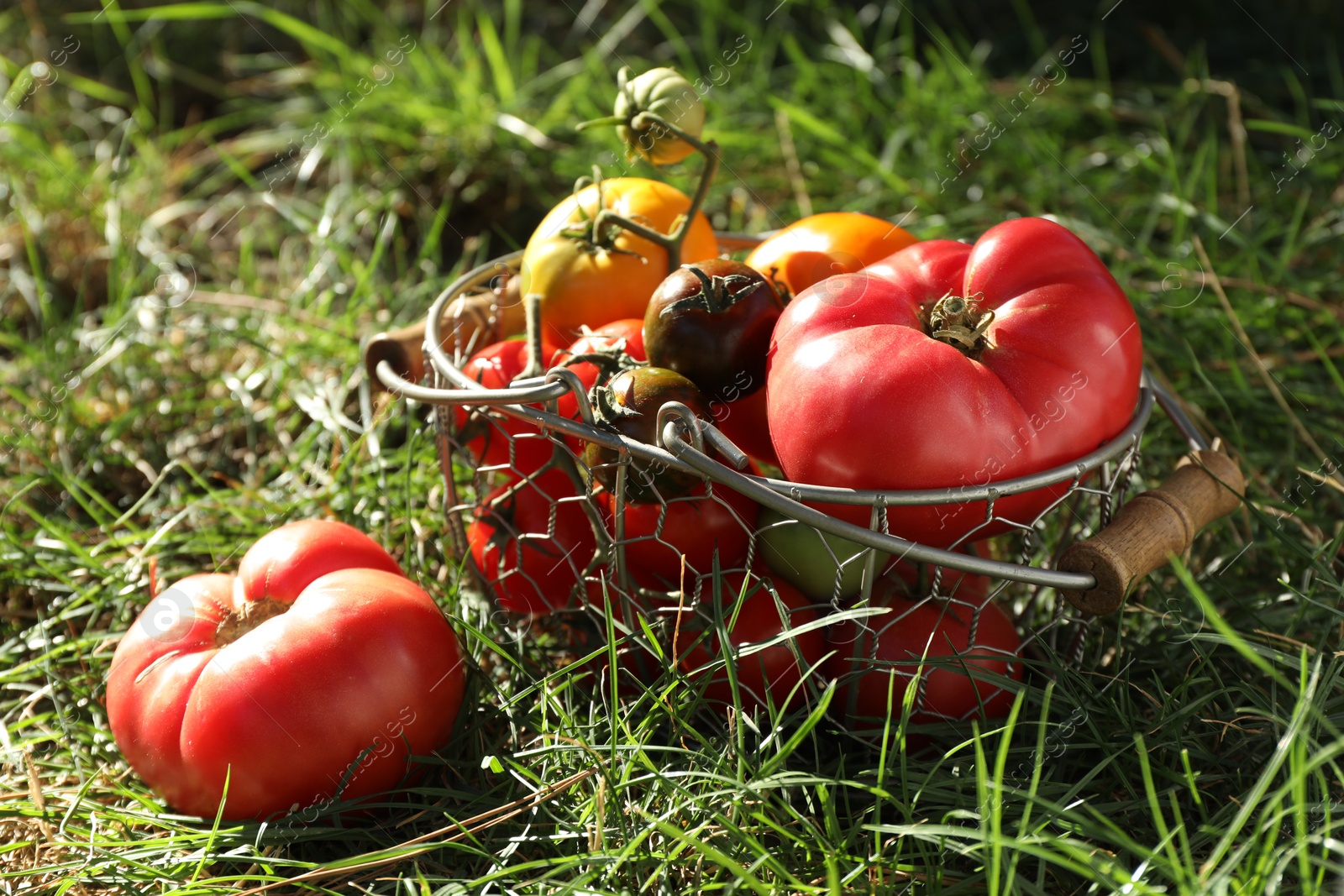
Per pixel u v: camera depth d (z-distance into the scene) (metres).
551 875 0.61
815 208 0.98
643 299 0.70
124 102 1.25
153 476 0.84
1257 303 0.88
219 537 0.79
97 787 0.68
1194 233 0.93
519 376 0.65
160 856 0.65
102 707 0.71
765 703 0.66
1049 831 0.63
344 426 0.83
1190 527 0.65
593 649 0.69
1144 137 1.06
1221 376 0.84
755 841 0.61
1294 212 0.95
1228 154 1.02
